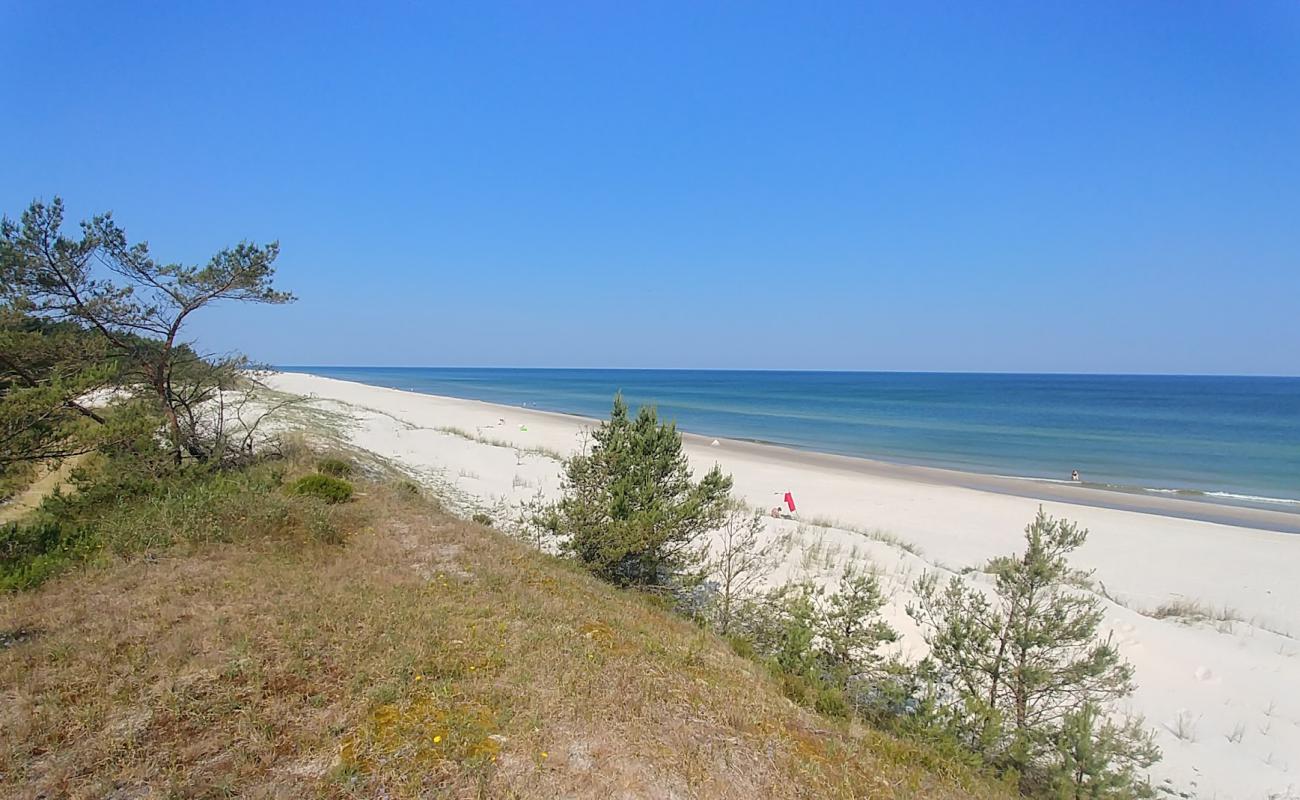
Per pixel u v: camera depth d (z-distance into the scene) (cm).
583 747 453
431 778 409
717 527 1127
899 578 1260
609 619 748
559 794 401
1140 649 974
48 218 1120
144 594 693
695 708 537
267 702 488
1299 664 955
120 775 401
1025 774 642
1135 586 1386
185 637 586
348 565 828
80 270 1175
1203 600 1303
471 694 512
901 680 809
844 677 767
